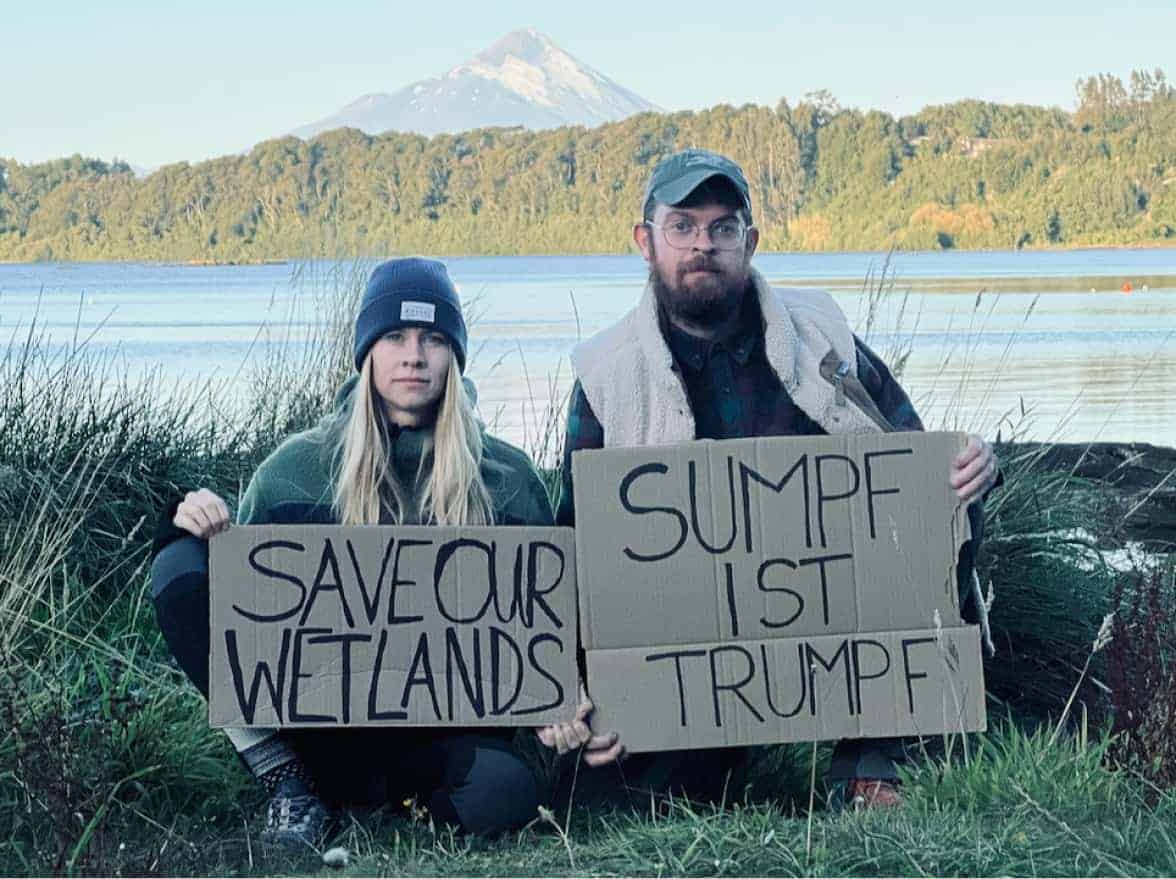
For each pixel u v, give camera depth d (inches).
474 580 174.6
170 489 263.1
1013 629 229.8
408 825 173.9
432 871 159.5
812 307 192.4
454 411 177.0
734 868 153.4
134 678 203.0
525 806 173.3
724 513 175.2
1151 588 193.8
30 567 232.8
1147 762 172.9
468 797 171.8
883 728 174.4
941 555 175.8
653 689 174.4
